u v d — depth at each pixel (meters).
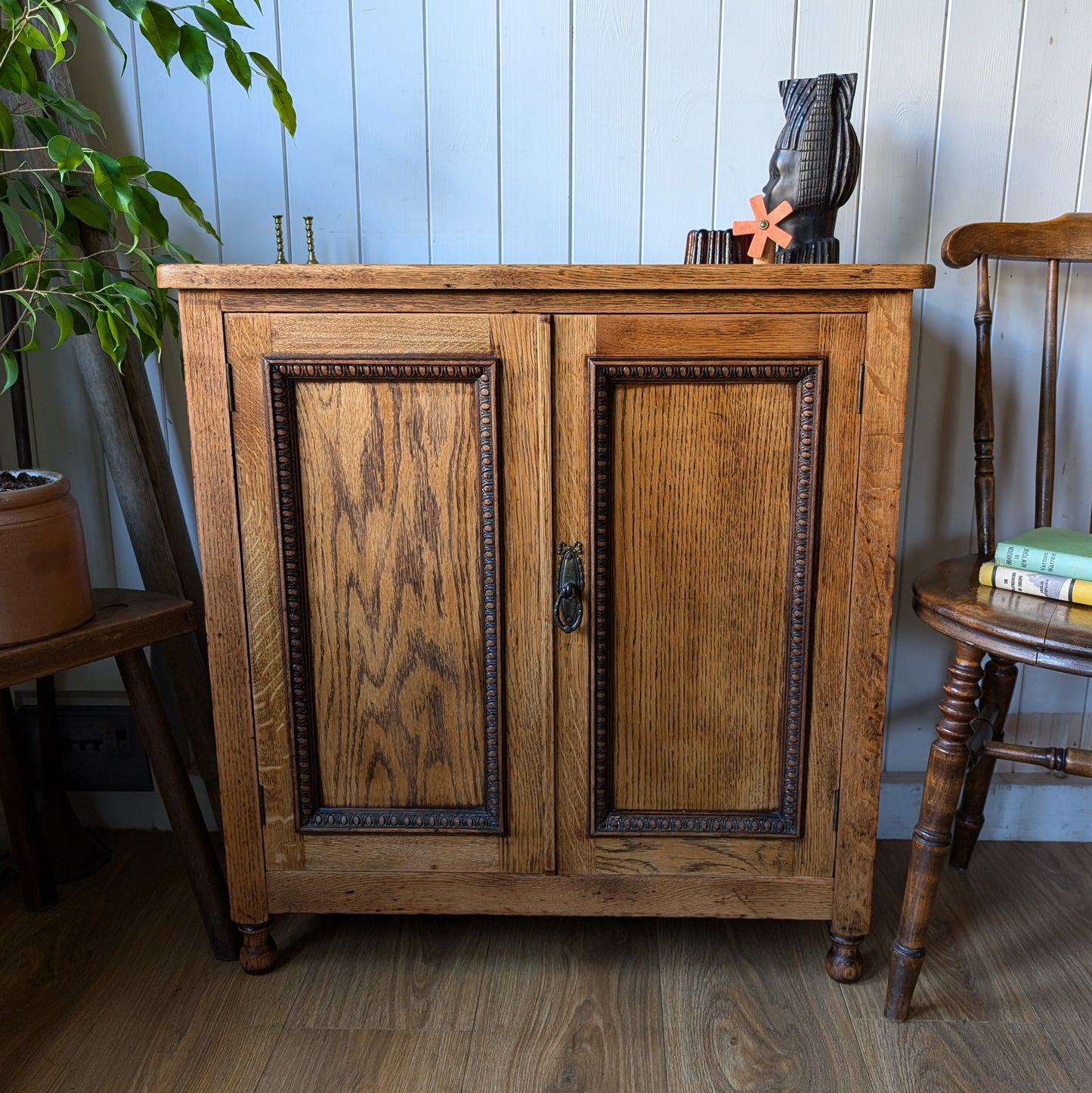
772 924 1.32
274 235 1.41
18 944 1.26
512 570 1.06
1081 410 1.43
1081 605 1.03
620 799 1.13
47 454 1.48
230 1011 1.13
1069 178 1.36
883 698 1.07
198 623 1.29
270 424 1.02
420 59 1.35
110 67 1.37
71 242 1.26
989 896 1.38
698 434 1.03
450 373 1.01
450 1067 1.04
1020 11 1.31
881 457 1.01
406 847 1.14
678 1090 1.01
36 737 1.53
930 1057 1.05
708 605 1.07
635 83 1.35
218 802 1.45
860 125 1.36
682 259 1.41
